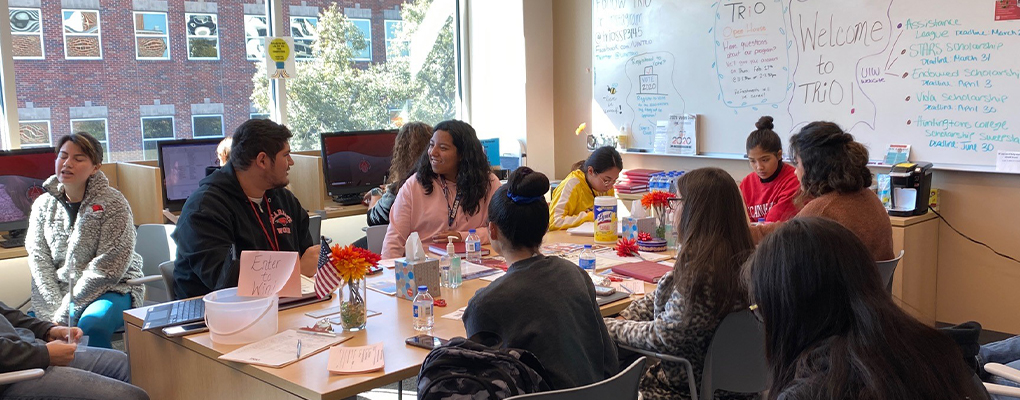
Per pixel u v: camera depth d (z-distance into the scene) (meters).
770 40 4.50
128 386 2.28
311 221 3.86
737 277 1.94
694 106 4.94
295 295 2.18
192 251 2.55
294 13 5.12
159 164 4.35
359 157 4.97
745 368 2.05
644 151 5.26
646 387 2.23
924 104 3.96
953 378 1.06
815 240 1.13
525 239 1.77
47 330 2.53
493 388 1.45
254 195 2.77
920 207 3.85
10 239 3.90
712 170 2.04
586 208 3.86
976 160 3.82
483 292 1.70
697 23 4.84
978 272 3.97
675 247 3.17
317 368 1.82
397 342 2.00
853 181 2.78
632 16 5.21
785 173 3.85
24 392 2.18
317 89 5.31
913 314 1.17
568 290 1.73
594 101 5.57
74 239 3.42
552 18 5.79
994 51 3.70
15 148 4.15
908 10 3.95
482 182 3.31
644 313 2.31
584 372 1.69
